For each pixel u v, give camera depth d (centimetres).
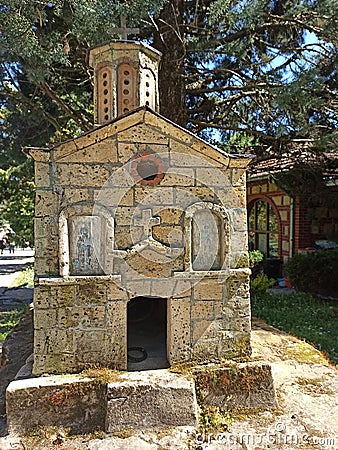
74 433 325
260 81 725
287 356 469
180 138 369
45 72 569
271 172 1038
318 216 1143
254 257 1184
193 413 338
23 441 315
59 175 350
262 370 372
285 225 1212
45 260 352
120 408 331
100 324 360
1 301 1001
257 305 838
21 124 841
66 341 354
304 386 401
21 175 1345
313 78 571
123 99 409
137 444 312
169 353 377
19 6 466
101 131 349
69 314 354
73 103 877
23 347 481
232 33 712
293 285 1023
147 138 364
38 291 348
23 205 2147
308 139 724
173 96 766
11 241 3052
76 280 351
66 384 336
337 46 602
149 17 590
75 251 356
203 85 855
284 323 707
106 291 360
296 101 599
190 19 794
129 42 404
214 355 384
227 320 388
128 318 552
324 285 949
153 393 337
